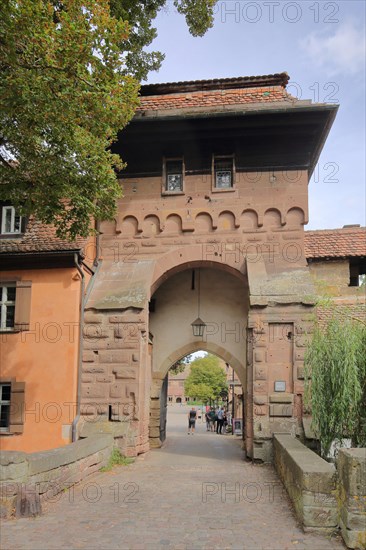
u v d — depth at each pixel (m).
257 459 13.76
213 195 16.14
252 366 14.34
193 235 16.03
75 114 10.25
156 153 16.58
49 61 9.54
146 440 15.32
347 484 6.52
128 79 11.14
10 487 7.70
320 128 15.85
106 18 9.98
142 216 16.31
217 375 76.06
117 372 14.58
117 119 11.11
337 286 16.83
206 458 15.41
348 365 9.47
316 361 10.07
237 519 7.70
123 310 14.90
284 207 15.77
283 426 13.81
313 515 7.00
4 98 9.62
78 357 14.79
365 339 9.84
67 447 10.14
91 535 6.84
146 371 15.28
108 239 16.36
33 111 9.88
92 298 15.31
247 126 15.73
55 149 10.90
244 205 15.92
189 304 19.05
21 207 12.05
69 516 7.78
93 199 12.27
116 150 16.61
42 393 14.60
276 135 15.98
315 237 18.17
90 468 11.32
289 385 14.12
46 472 8.73
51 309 15.04
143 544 6.50
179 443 21.84
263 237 15.70
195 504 8.66
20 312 15.12
